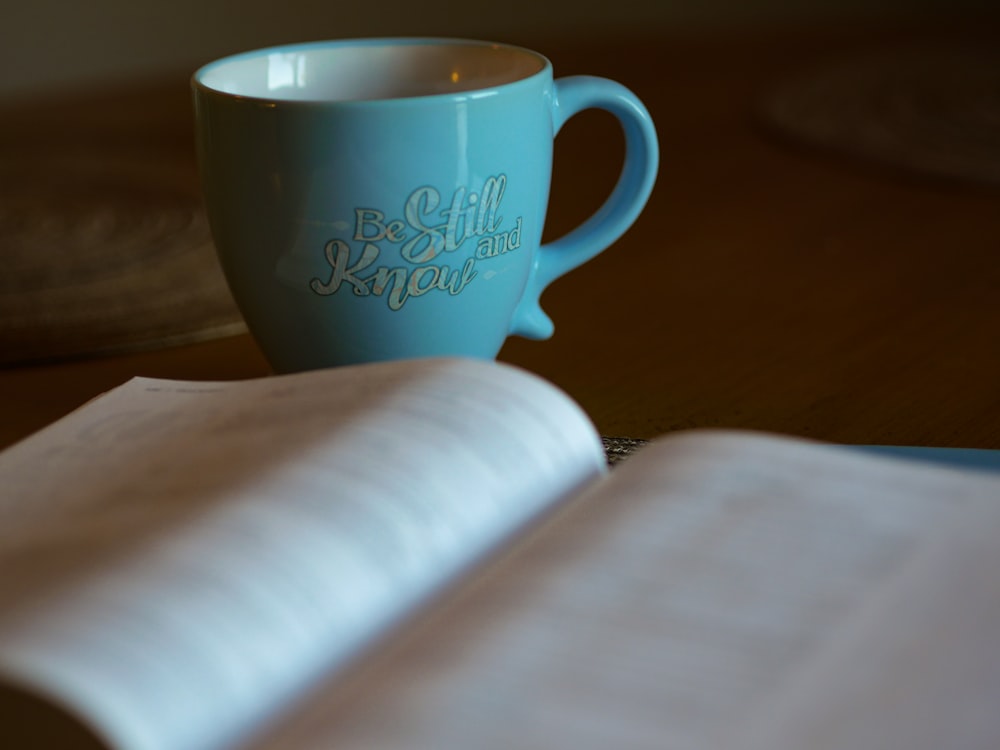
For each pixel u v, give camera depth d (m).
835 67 1.32
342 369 0.59
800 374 0.72
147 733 0.47
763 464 0.53
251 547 0.51
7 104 1.28
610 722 0.47
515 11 2.32
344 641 0.50
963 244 0.86
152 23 2.19
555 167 1.01
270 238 0.64
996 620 0.48
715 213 0.92
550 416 0.56
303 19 2.27
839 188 0.95
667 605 0.49
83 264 0.83
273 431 0.56
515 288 0.67
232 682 0.49
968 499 0.52
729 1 2.26
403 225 0.63
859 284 0.81
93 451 0.57
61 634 0.48
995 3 2.02
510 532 0.54
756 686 0.47
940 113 1.11
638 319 0.78
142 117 1.21
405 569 0.52
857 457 0.53
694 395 0.70
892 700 0.47
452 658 0.48
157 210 0.91
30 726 0.51
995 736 0.46
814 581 0.50
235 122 0.63
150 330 0.76
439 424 0.55
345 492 0.53
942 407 0.69
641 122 0.68
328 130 0.62
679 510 0.52
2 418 0.70
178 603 0.49
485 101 0.63
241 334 0.77
